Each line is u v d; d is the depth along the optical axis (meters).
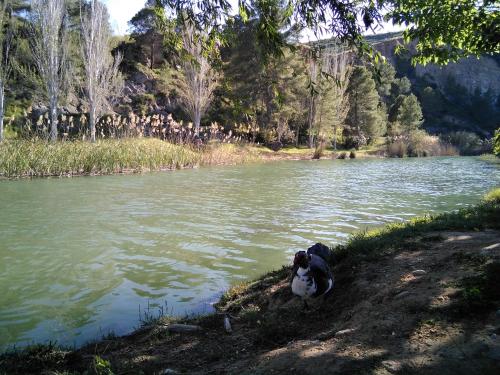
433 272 5.52
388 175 28.75
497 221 8.06
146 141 32.19
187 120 50.97
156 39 59.88
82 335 5.77
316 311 5.52
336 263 6.94
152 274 8.19
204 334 5.38
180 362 4.59
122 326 6.03
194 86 44.12
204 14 5.51
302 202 16.91
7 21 47.12
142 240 10.65
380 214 14.38
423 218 9.70
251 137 51.50
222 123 50.53
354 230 11.90
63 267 8.58
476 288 4.49
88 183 21.69
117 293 7.23
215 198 17.64
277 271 7.57
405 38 9.77
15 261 8.94
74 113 47.12
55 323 6.14
